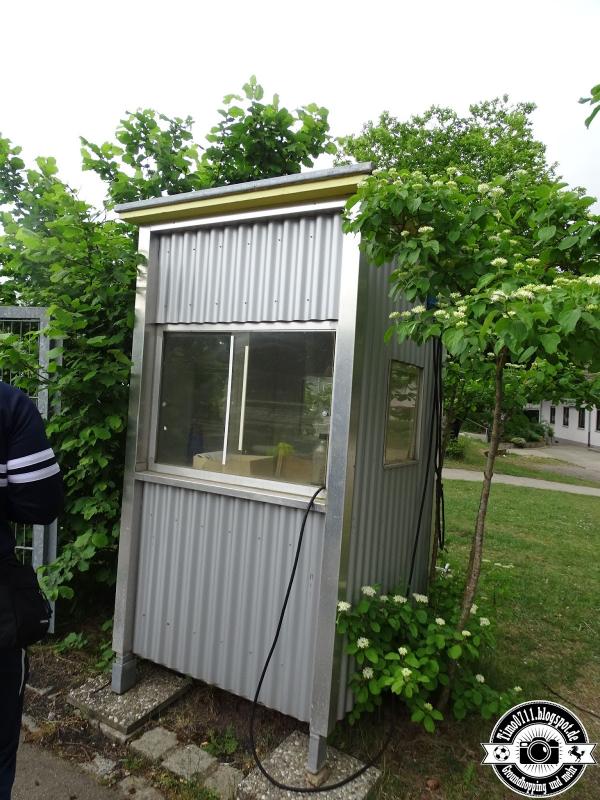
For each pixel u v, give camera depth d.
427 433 3.39
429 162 16.39
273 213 2.54
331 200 2.39
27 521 1.67
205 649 2.69
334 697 2.27
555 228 2.32
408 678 2.21
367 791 2.18
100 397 3.38
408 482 3.09
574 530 7.43
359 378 2.33
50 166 3.56
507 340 1.78
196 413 2.89
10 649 1.57
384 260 2.35
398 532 2.96
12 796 2.15
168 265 2.96
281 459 2.60
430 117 17.66
